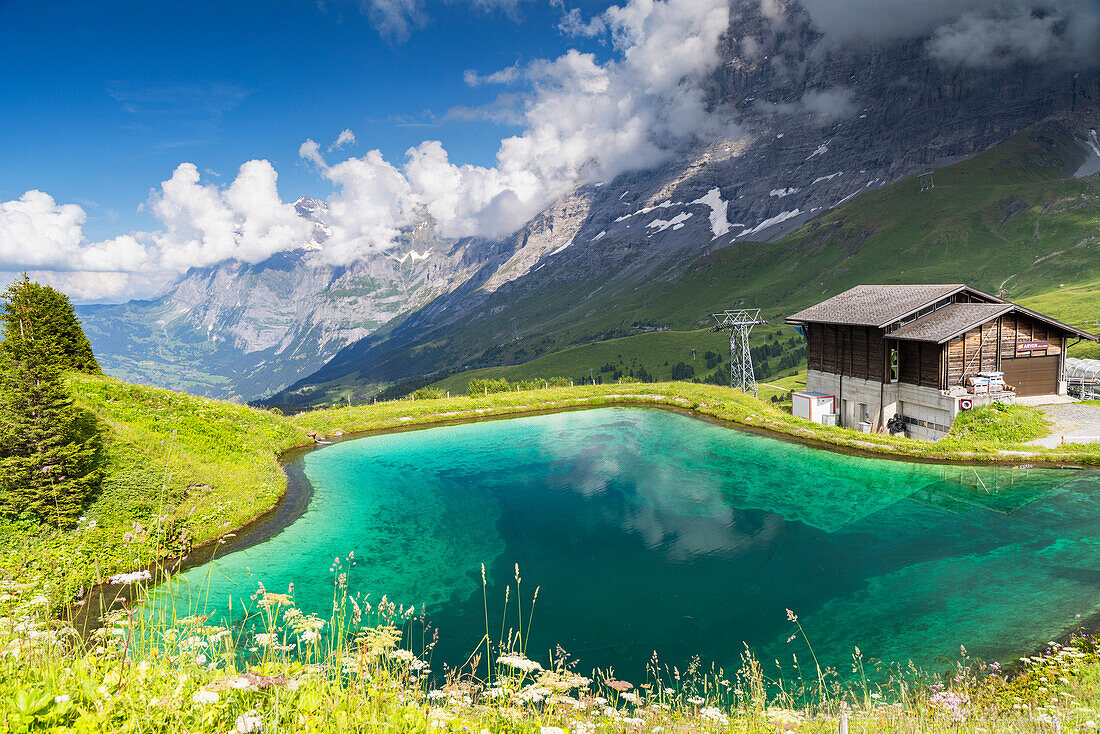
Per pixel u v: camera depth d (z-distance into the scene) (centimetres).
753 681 1349
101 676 678
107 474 2934
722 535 2906
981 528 2803
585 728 830
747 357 10138
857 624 2059
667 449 4584
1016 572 2358
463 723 707
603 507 3369
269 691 669
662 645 1989
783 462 4088
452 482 3925
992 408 4200
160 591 2233
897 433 4825
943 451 3928
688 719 1103
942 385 4406
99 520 2589
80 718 572
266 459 4141
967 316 4425
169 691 638
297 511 3400
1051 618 2006
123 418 3716
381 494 3700
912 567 2464
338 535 3036
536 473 4078
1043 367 4631
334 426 5469
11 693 600
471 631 2077
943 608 2125
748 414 5362
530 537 2981
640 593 2362
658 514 3225
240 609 2127
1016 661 1767
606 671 1820
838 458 4109
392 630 865
